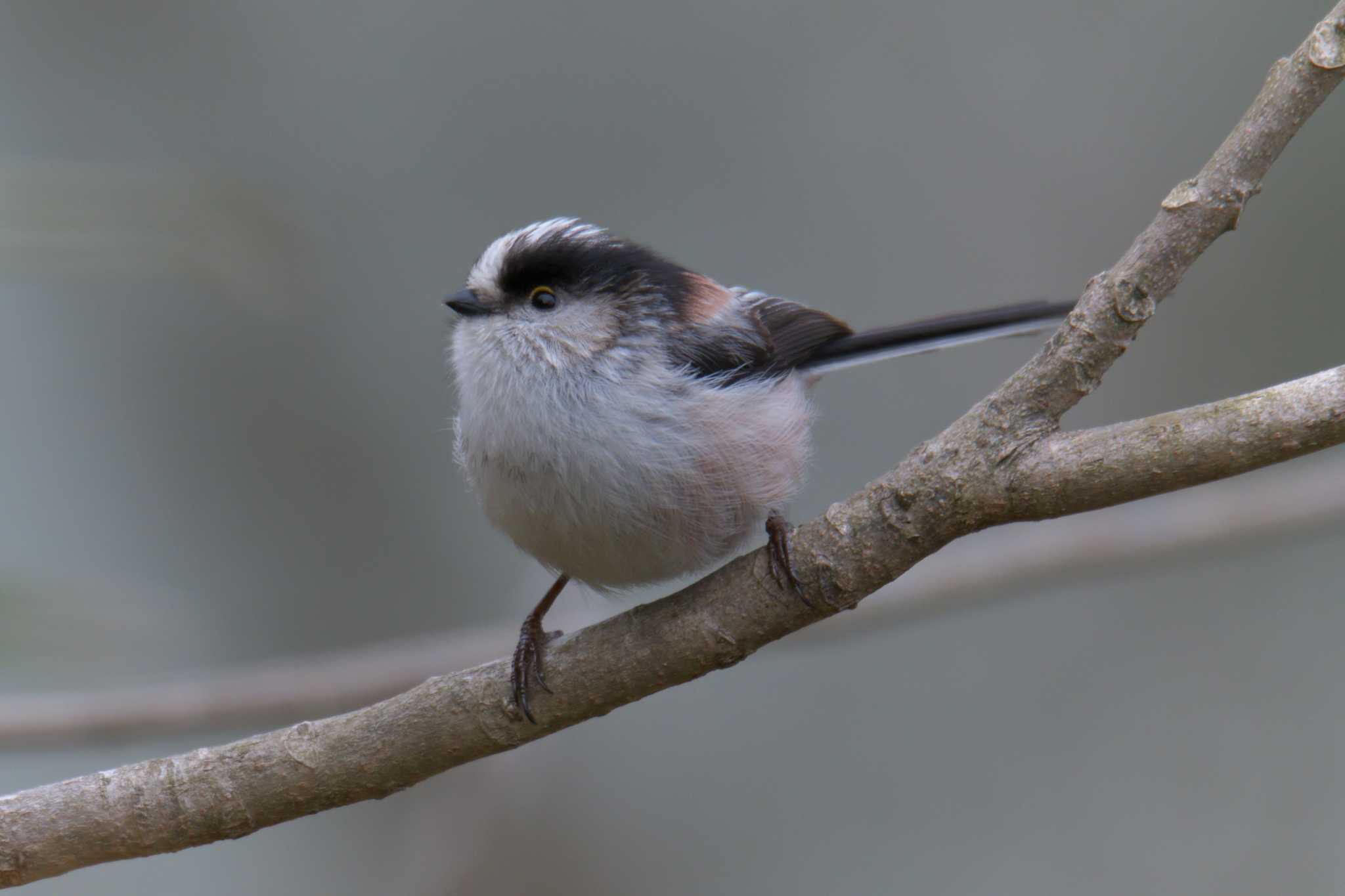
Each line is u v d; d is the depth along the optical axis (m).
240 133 12.03
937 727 11.41
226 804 6.53
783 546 6.42
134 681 9.55
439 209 12.17
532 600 11.38
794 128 12.41
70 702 9.12
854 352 8.36
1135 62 12.48
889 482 6.23
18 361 11.73
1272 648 11.40
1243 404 5.71
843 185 12.23
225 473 11.92
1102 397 12.06
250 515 11.85
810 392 8.45
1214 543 10.30
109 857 6.51
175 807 6.50
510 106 12.34
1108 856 10.53
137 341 11.95
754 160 12.32
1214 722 11.11
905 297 11.92
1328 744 10.79
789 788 11.20
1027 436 5.96
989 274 11.95
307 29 12.36
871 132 12.36
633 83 12.41
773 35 12.64
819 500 11.41
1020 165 12.25
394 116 12.30
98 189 6.38
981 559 10.38
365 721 6.65
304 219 11.91
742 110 12.42
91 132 11.83
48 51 11.96
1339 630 11.37
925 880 10.66
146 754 11.05
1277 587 11.71
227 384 12.02
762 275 11.99
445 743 6.64
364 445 12.07
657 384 7.36
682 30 12.53
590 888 10.55
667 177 12.23
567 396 7.34
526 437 7.35
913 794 11.09
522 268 7.61
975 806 10.98
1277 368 11.93
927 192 12.23
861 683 11.66
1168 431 5.76
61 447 11.65
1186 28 12.49
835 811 11.04
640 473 7.25
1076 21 12.59
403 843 10.41
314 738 6.63
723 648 6.49
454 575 12.00
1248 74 12.23
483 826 10.24
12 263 6.18
